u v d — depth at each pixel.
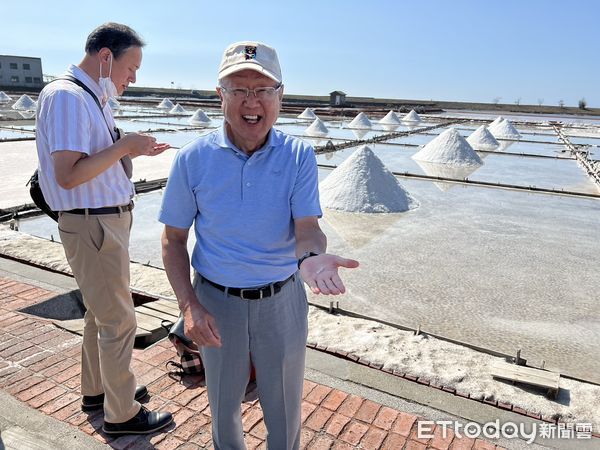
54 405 2.07
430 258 4.78
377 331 2.79
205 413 2.05
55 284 3.35
